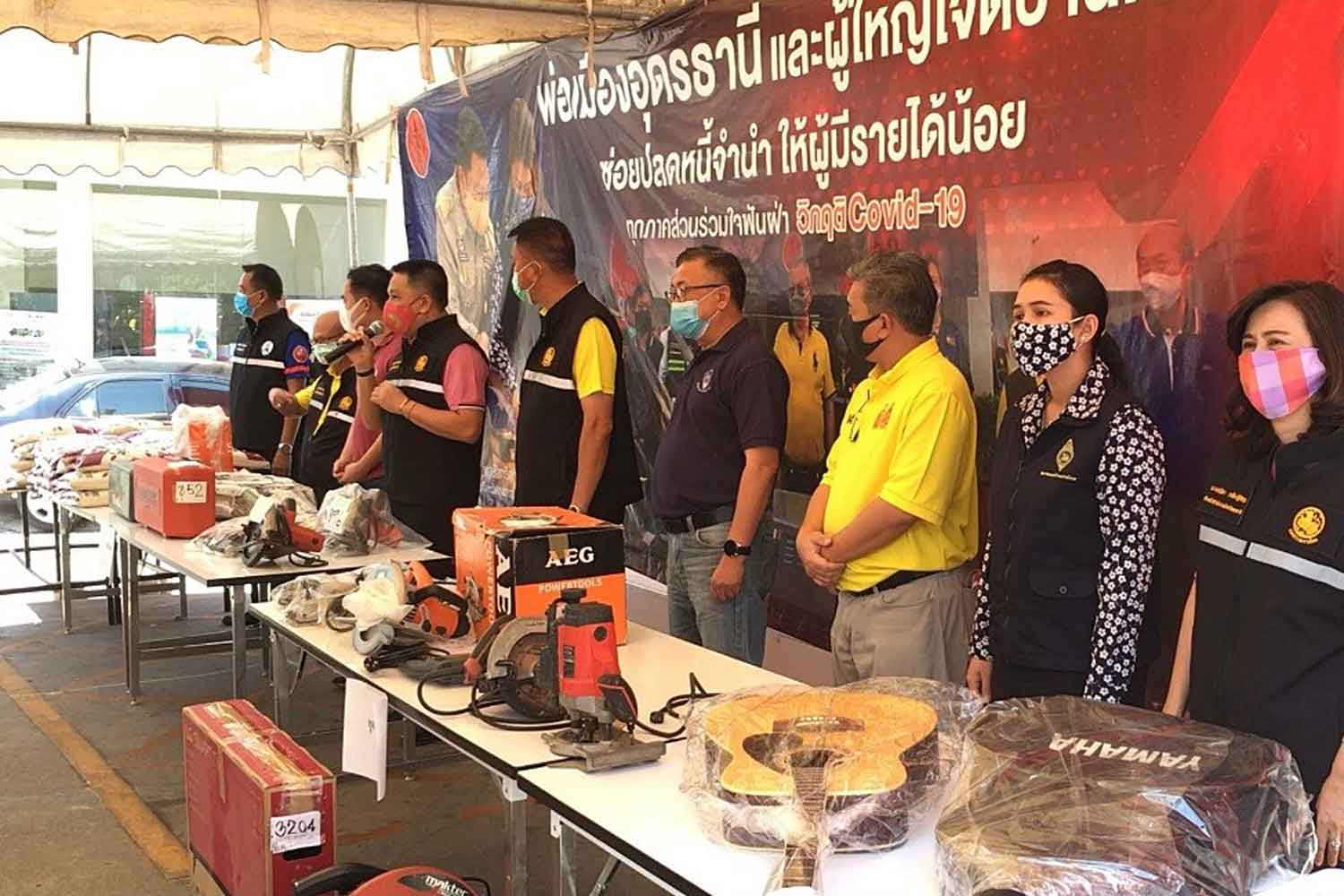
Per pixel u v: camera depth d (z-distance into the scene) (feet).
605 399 12.85
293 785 7.97
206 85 22.29
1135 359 9.47
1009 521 8.52
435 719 7.66
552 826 6.55
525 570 8.64
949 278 11.06
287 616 10.19
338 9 12.53
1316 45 8.13
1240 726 6.63
